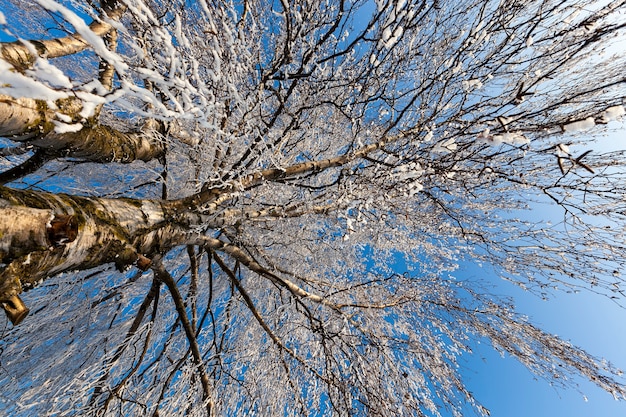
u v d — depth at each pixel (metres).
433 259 5.38
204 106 1.96
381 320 4.47
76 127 1.31
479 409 3.63
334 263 5.45
